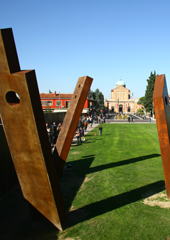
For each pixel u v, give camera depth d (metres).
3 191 7.15
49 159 4.65
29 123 4.32
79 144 17.44
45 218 5.13
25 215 5.84
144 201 6.51
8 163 7.46
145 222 5.32
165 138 6.33
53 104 54.31
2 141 7.11
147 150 14.71
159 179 8.45
